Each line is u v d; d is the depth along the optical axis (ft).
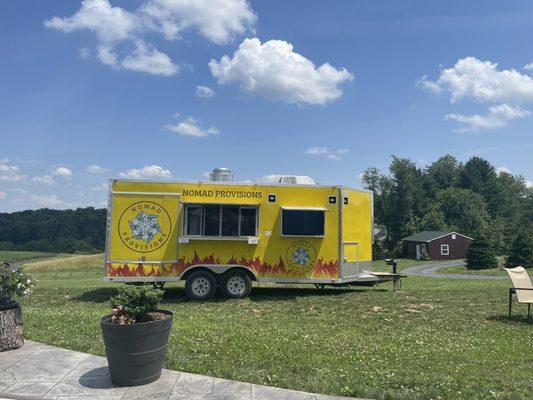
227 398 16.75
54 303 44.01
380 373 19.02
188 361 20.58
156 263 44.57
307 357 21.35
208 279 44.73
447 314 34.19
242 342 23.94
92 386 18.07
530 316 32.55
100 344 23.79
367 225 50.19
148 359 18.10
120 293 18.89
